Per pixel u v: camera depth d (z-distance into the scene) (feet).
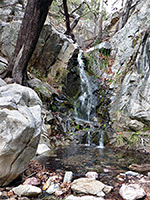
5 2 19.74
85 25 46.42
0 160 4.94
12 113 5.49
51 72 21.20
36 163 8.57
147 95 16.74
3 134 5.06
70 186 6.27
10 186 5.81
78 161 9.82
